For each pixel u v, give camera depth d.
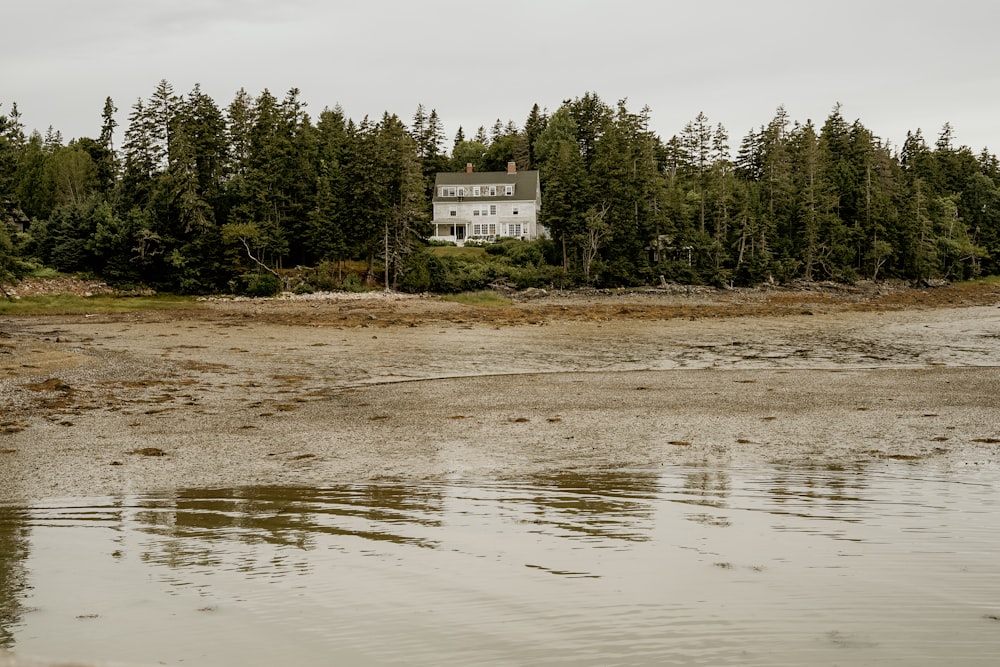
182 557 8.68
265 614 6.96
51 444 16.55
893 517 10.03
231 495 12.02
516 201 104.00
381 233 75.81
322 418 19.80
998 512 10.25
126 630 6.62
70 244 73.44
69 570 8.24
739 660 5.93
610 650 6.13
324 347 36.66
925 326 47.91
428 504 11.20
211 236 73.12
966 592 7.32
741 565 8.17
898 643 6.23
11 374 25.48
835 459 14.24
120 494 12.18
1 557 8.73
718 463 14.06
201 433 17.88
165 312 55.41
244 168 80.19
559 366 30.83
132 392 23.58
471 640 6.34
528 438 16.91
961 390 22.83
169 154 75.38
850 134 115.75
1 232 57.69
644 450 15.42
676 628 6.55
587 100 139.62
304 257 82.06
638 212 88.25
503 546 8.98
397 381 26.77
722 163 98.94
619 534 9.44
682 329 47.31
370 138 76.31
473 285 76.56
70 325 45.59
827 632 6.45
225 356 32.78
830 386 24.11
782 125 118.75
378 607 7.11
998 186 127.50
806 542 8.96
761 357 33.47
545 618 6.81
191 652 6.17
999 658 5.96
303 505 11.23
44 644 6.32
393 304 63.19
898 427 17.44
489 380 26.72
